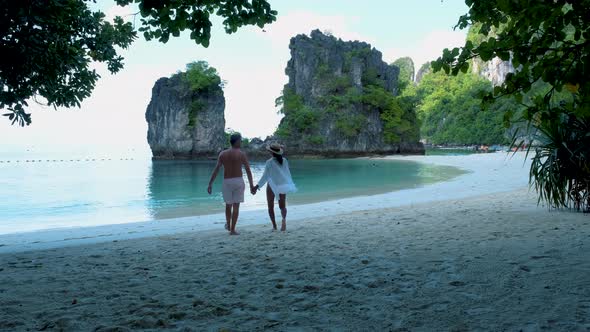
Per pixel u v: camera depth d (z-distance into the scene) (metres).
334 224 8.62
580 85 2.42
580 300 3.19
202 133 81.62
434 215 9.14
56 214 15.53
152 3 4.07
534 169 8.94
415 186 21.91
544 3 2.45
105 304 3.68
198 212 14.59
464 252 5.20
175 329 3.01
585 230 6.32
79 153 168.38
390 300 3.48
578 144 8.19
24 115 5.07
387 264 4.79
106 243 7.39
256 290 3.99
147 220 12.83
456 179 23.66
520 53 2.59
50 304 3.73
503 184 18.81
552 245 5.33
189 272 4.85
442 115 174.38
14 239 9.16
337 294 3.74
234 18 4.54
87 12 5.76
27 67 4.87
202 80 79.88
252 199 17.45
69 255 6.26
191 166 62.25
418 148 90.62
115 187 27.73
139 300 3.79
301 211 12.44
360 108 85.38
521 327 2.74
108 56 6.03
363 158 77.00
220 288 4.11
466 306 3.22
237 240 7.12
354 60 90.50
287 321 3.10
